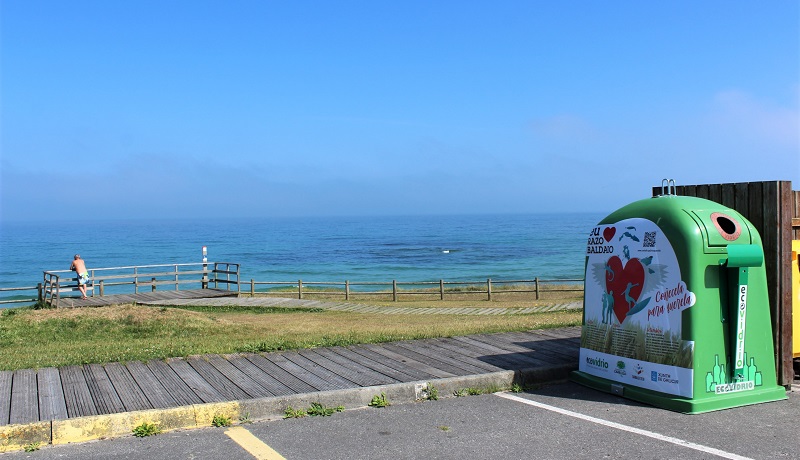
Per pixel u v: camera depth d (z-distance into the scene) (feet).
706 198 22.75
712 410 18.47
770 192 20.58
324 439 16.30
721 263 18.92
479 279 147.84
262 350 25.61
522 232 473.26
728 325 19.04
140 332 37.32
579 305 63.87
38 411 17.08
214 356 24.36
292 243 360.89
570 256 230.68
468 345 27.14
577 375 22.20
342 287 131.95
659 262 19.40
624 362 20.39
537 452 15.25
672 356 18.92
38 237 479.41
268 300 68.08
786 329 20.61
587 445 15.72
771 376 19.80
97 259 234.79
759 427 17.04
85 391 19.19
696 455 14.98
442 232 503.20
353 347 26.66
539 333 30.42
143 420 16.84
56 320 39.09
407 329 35.29
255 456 15.06
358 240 390.63
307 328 40.22
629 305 20.34
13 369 22.02
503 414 18.51
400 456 15.02
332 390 19.36
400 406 19.45
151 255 258.78
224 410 17.75
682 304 18.80
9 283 153.38
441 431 16.93
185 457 14.97
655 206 20.12
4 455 15.10
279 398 18.48
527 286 100.01
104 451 15.38
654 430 16.84
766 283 19.80
